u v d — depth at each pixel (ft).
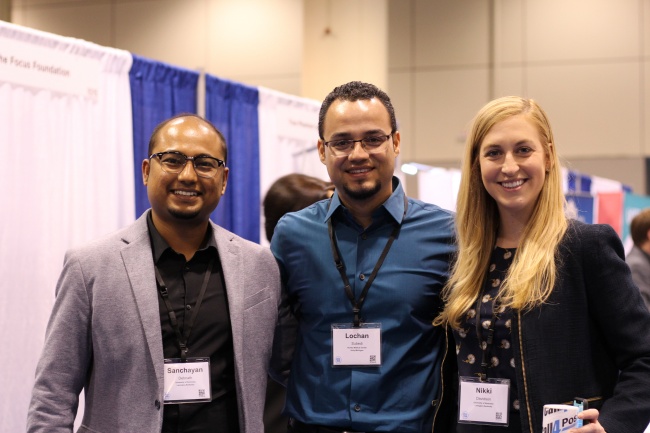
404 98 28.35
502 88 27.50
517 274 6.26
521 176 6.35
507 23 27.53
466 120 27.78
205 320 6.64
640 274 15.62
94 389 6.48
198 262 6.91
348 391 7.09
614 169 26.71
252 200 12.00
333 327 7.20
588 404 5.99
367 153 7.03
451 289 6.96
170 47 26.30
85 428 6.44
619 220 21.59
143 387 6.36
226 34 26.00
